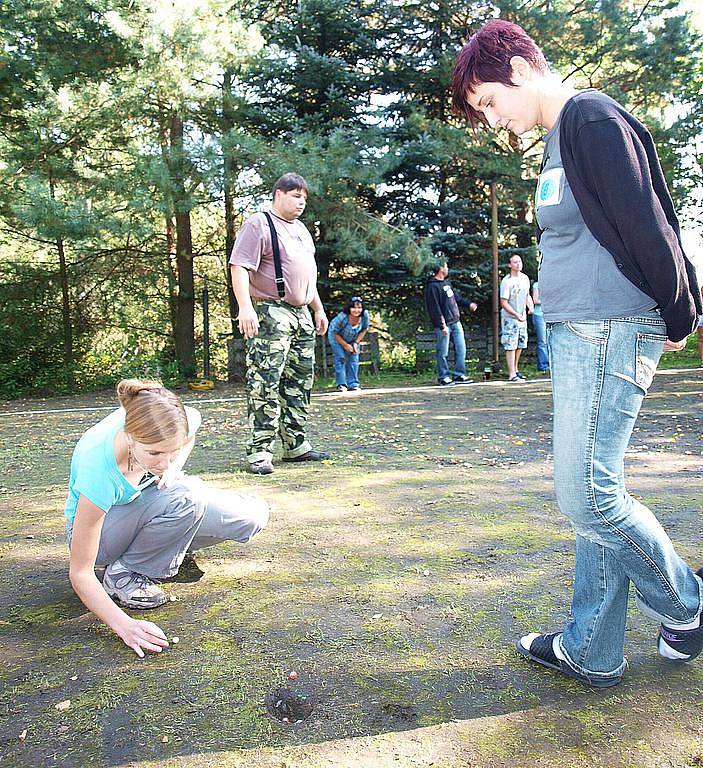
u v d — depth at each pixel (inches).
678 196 625.3
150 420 80.6
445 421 287.7
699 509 141.5
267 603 102.8
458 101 77.5
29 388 551.5
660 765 65.2
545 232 75.3
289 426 202.1
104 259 581.6
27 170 469.1
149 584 104.4
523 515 142.6
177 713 75.6
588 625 78.0
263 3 591.2
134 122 499.5
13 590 111.0
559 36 541.0
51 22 465.7
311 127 543.2
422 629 93.3
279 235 187.5
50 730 73.2
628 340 70.7
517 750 67.7
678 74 569.0
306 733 71.4
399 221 565.3
